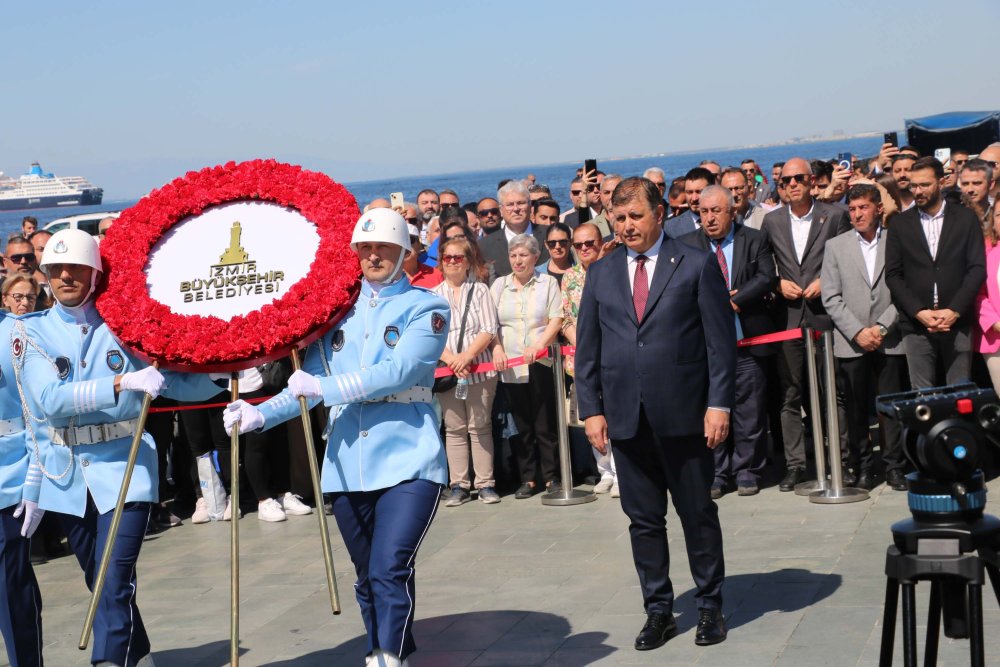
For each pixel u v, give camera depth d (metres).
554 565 6.88
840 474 7.71
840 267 7.94
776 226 8.28
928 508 3.63
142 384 4.87
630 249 5.57
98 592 4.70
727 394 5.30
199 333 4.90
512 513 8.32
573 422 8.52
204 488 8.98
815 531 7.00
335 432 5.00
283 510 8.95
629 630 5.60
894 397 3.77
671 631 5.44
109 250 5.21
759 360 8.07
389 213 4.93
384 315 4.95
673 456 5.37
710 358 5.34
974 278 7.62
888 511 7.31
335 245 5.04
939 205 7.77
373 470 4.87
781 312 8.28
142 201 5.34
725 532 7.19
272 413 4.88
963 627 3.78
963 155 12.89
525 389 8.73
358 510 5.00
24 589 5.25
